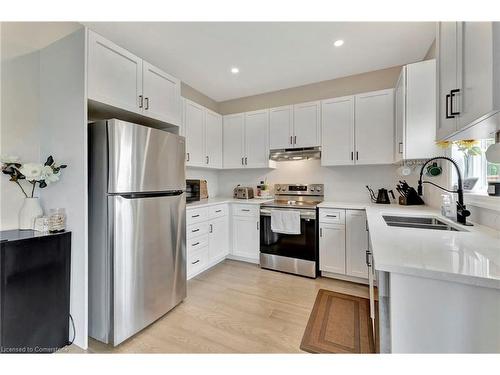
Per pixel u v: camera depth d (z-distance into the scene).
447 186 2.01
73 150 1.58
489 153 1.21
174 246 2.03
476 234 1.27
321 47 2.40
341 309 2.03
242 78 3.14
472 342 0.82
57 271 1.54
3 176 1.60
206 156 3.32
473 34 0.90
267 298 2.23
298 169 3.43
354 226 2.52
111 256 1.55
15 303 1.36
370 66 2.81
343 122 2.83
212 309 2.05
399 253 0.96
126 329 1.62
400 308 0.88
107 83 1.65
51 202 1.72
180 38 2.24
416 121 2.10
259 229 3.05
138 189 1.71
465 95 0.97
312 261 2.70
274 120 3.26
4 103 1.61
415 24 2.03
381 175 2.94
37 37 1.77
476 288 0.81
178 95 2.29
